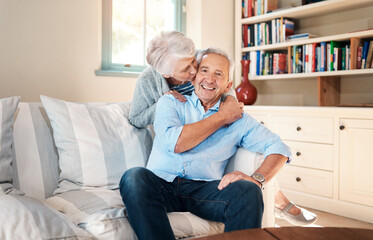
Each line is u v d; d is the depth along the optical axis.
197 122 1.49
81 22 2.82
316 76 3.14
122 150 1.78
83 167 1.66
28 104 1.82
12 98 1.63
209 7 3.60
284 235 0.87
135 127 1.92
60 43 2.73
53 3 2.68
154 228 1.20
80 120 1.74
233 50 3.86
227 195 1.32
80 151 1.67
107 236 1.23
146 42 3.44
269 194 1.60
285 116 3.03
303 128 2.91
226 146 1.57
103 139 1.75
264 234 0.88
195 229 1.38
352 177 2.63
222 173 1.61
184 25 3.66
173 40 1.62
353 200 2.63
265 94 3.92
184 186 1.50
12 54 2.53
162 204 1.26
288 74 3.31
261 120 3.21
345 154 2.66
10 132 1.58
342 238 0.85
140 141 1.87
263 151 1.56
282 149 1.51
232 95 1.79
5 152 1.53
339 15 3.30
